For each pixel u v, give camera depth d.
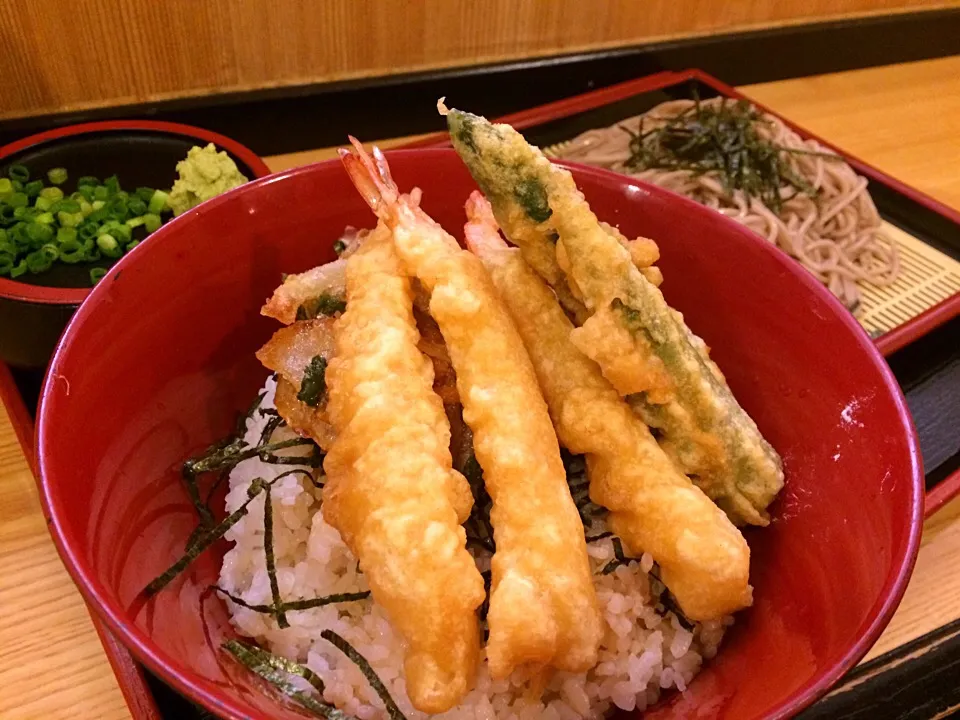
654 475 0.18
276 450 0.22
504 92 0.44
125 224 0.30
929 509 0.24
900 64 0.54
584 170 0.23
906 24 0.52
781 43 0.49
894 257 0.38
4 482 0.23
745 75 0.50
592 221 0.19
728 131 0.42
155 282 0.20
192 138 0.33
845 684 0.20
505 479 0.17
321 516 0.21
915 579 0.23
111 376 0.18
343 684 0.18
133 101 0.37
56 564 0.22
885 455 0.17
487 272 0.20
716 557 0.17
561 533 0.17
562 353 0.20
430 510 0.16
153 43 0.36
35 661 0.20
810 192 0.40
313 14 0.37
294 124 0.40
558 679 0.19
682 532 0.18
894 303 0.37
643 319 0.18
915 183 0.43
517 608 0.16
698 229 0.22
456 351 0.19
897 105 0.50
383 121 0.42
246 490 0.22
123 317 0.19
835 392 0.19
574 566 0.17
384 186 0.21
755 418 0.22
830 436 0.19
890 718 0.20
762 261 0.21
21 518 0.23
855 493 0.18
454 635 0.16
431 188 0.24
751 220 0.39
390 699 0.18
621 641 0.19
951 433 0.27
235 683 0.17
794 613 0.18
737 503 0.20
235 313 0.23
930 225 0.40
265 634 0.19
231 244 0.22
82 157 0.32
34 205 0.31
